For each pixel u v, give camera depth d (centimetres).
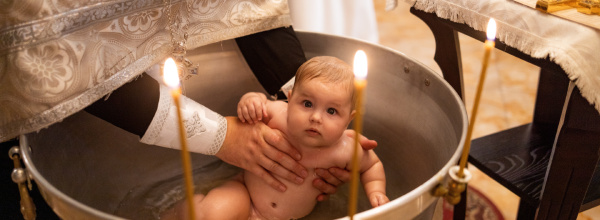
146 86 72
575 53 69
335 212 93
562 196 80
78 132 82
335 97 74
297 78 79
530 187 90
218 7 82
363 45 91
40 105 65
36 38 62
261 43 90
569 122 72
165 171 99
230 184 84
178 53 77
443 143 80
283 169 79
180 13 77
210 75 97
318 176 84
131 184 94
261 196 84
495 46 82
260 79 96
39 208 91
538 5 74
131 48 72
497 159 98
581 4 73
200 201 81
